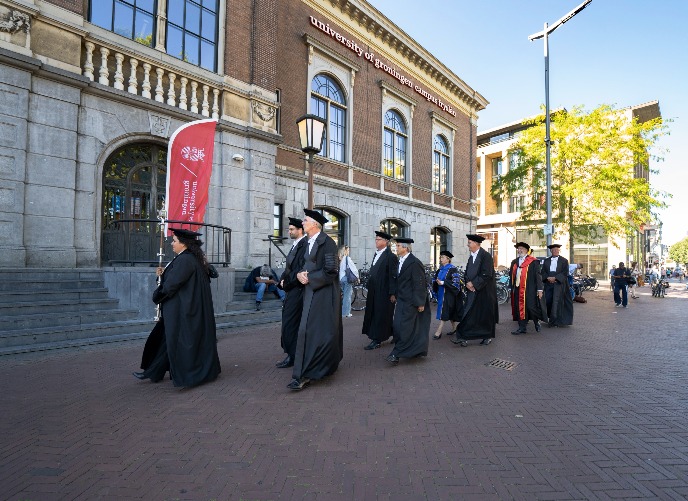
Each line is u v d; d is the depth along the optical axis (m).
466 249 24.73
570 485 2.70
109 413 3.91
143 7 9.86
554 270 9.93
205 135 9.36
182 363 4.65
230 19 11.53
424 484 2.70
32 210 7.76
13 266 7.42
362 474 2.82
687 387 4.85
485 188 43.69
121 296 8.05
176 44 10.43
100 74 8.98
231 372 5.39
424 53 20.62
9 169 7.44
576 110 20.38
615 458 3.07
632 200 19.03
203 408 4.06
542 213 21.89
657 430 3.60
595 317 11.74
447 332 8.88
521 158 22.06
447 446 3.26
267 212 11.99
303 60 14.89
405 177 20.17
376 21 17.69
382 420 3.78
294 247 5.80
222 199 10.95
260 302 10.03
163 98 10.20
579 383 5.00
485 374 5.38
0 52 7.25
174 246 4.97
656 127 19.38
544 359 6.26
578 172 20.67
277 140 12.21
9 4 7.48
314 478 2.77
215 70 11.25
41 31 7.98
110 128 9.08
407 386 4.83
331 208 15.91
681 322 10.63
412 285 5.86
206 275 5.04
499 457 3.08
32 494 2.54
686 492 2.62
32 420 3.72
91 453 3.10
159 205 10.26
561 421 3.78
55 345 6.38
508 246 41.47
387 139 19.22
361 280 15.36
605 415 3.94
